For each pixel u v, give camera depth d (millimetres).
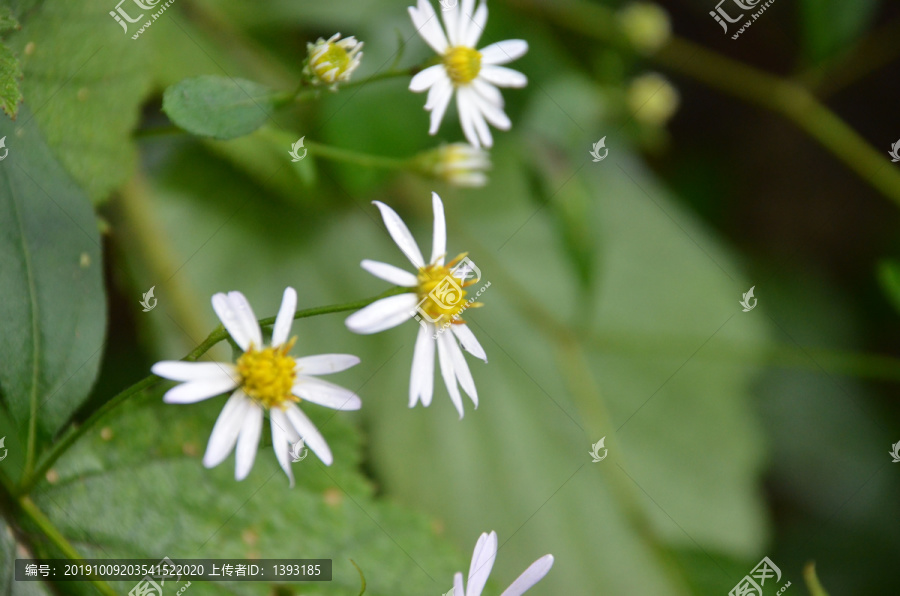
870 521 407
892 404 427
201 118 273
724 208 440
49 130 289
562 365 354
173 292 313
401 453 331
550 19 353
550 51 350
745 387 392
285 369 265
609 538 345
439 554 299
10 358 272
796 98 379
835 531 404
